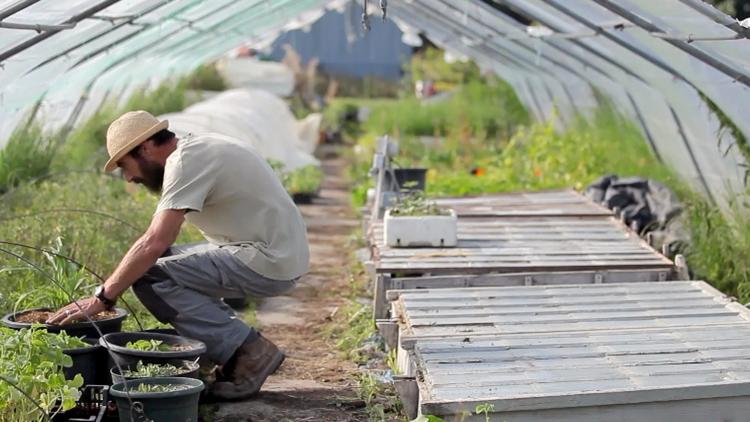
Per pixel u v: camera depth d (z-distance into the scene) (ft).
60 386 13.75
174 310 17.61
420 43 85.66
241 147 17.65
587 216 29.07
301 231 18.15
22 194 28.89
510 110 64.18
